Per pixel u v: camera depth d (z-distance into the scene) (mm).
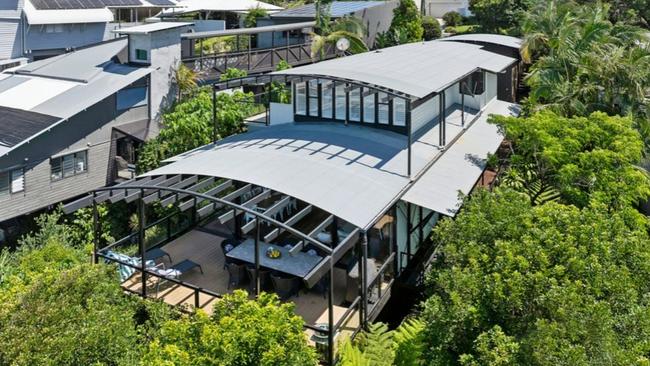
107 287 11992
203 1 50094
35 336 9477
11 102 25672
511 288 9695
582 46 25328
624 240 10773
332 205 13734
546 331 8711
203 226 19891
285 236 16547
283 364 9133
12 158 22156
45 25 41031
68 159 24625
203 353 9156
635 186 15633
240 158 16484
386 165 17094
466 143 21422
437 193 16266
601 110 22484
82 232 21938
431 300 10891
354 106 20469
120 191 14969
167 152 25016
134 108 27797
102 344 9977
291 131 20031
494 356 8898
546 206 11969
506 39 33625
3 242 22578
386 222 15703
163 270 15469
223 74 31734
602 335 8781
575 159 16219
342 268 15484
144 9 49344
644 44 27219
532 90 26734
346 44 33250
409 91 17266
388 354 11734
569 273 9969
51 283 11203
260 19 44250
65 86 27000
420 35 46875
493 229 11773
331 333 12156
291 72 18812
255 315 9617
